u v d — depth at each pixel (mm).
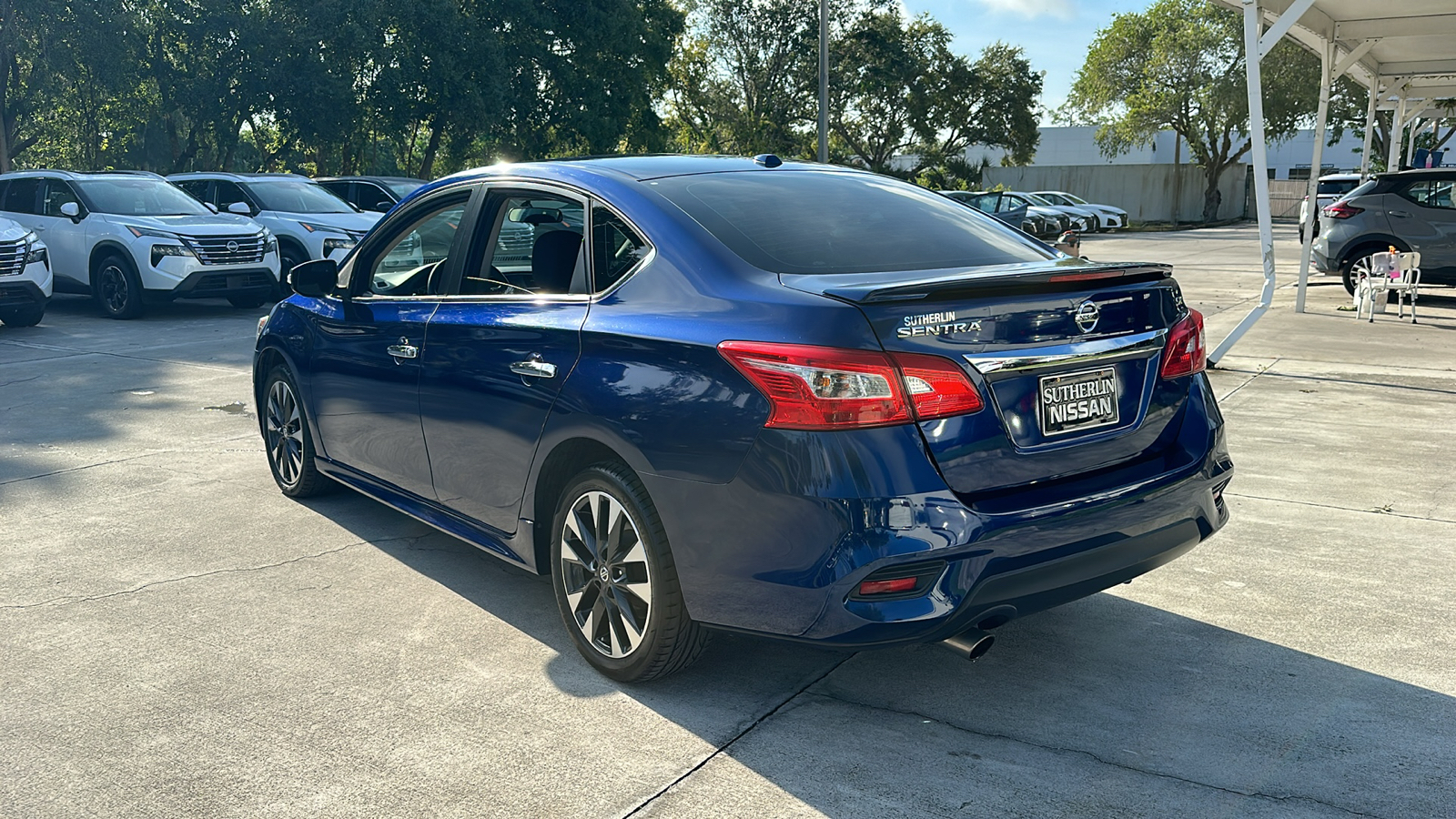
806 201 3564
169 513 5105
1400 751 2871
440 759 2869
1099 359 2973
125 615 3871
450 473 3936
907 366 2660
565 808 2631
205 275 13031
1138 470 3068
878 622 2662
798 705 3170
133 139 37938
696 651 3195
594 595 3373
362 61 31672
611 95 39281
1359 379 8484
